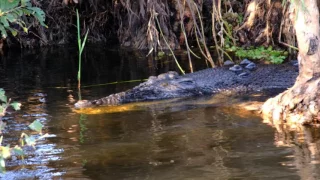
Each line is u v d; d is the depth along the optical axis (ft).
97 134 33.76
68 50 78.84
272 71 49.78
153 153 29.12
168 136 32.78
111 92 48.24
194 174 25.12
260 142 30.83
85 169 26.58
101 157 28.60
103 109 41.27
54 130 34.99
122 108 41.52
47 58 72.08
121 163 27.40
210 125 35.55
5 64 68.08
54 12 84.43
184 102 43.27
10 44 83.41
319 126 34.65
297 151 28.60
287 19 64.59
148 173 25.53
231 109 40.45
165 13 71.77
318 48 36.47
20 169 26.84
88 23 86.53
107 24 86.94
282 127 34.55
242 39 72.28
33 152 29.86
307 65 36.81
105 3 85.40
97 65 64.34
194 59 64.64
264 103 39.32
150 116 38.70
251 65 51.83
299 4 32.40
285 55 64.08
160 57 67.26
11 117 38.99
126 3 75.15
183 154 28.71
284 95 37.35
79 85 51.55
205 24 77.51
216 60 63.05
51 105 43.29
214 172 25.36
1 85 53.57
